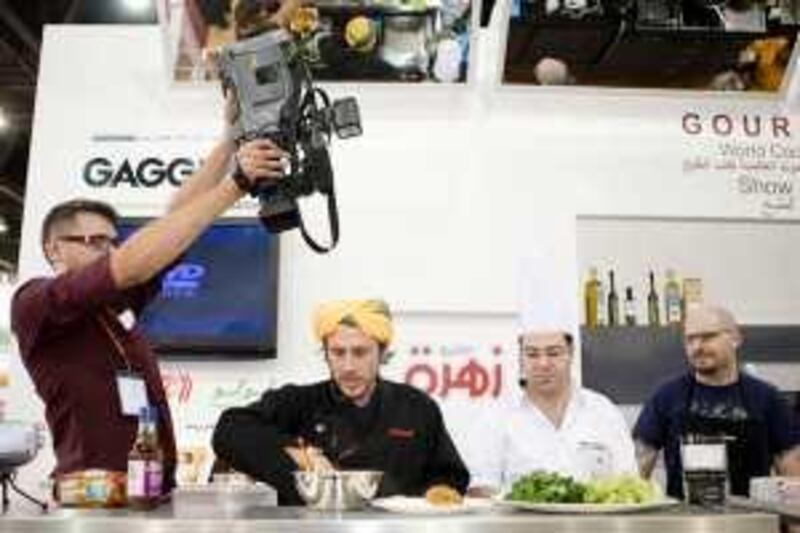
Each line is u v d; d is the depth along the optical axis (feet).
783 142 12.92
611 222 12.78
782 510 5.46
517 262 12.41
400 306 12.32
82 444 6.89
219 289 11.99
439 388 12.20
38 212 12.40
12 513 4.97
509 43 12.28
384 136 12.56
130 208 12.37
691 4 12.01
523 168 12.60
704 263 12.87
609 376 12.48
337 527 4.68
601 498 5.36
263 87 5.98
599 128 12.75
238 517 4.82
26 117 22.58
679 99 12.85
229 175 6.21
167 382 12.10
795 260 12.99
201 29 12.10
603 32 12.09
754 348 12.83
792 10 12.16
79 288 6.15
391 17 12.23
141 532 4.68
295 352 12.21
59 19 18.25
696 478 5.95
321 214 12.41
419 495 7.68
